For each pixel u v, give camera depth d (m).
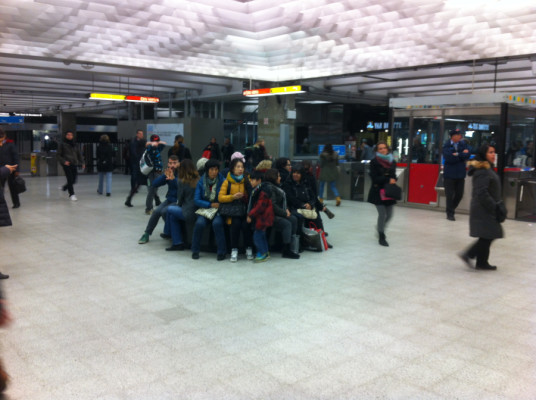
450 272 5.98
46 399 2.92
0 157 8.11
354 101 19.72
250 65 12.62
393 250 7.15
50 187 15.37
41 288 5.16
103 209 10.78
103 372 3.28
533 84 14.69
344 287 5.31
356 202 12.75
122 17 8.24
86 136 36.44
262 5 8.08
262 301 4.81
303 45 10.26
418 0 7.22
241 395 2.99
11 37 9.22
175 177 7.39
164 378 3.21
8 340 3.80
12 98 24.50
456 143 9.80
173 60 11.84
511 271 6.05
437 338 3.94
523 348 3.76
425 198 11.68
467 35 8.79
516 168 10.56
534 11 7.20
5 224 5.62
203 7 8.10
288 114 15.77
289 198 7.01
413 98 11.52
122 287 5.23
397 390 3.08
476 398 2.98
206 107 21.94
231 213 6.31
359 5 7.47
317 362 3.47
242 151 22.75
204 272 5.86
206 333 3.99
